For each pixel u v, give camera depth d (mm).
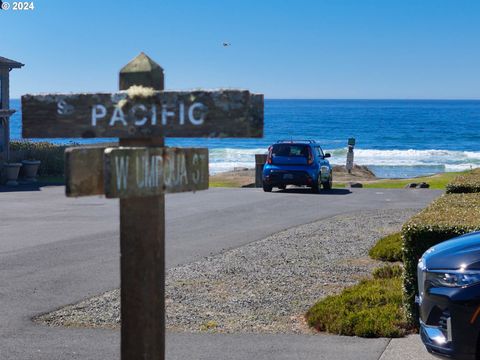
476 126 146125
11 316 9961
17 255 14680
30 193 28000
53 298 11008
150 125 3492
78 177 3326
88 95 3545
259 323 9664
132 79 3566
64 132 3572
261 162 33625
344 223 19469
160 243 3543
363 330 8945
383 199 26047
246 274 12883
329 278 12531
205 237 17203
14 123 151375
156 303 3531
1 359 8023
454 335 6871
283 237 17125
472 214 9477
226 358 8086
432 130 134375
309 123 161375
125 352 3533
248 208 23219
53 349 8430
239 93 3434
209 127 3455
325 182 30797
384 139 113688
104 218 20656
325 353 8242
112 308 10445
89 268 13344
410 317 9031
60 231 18047
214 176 42188
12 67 33156
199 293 11414
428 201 25141
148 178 3359
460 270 6949
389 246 14188
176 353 8281
